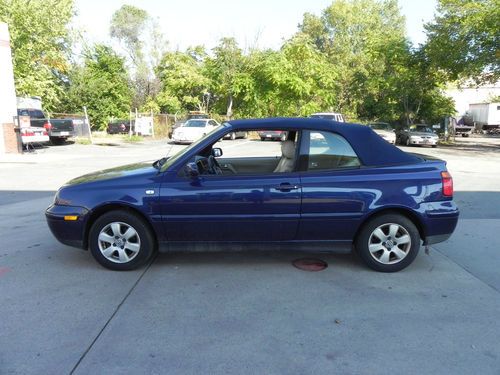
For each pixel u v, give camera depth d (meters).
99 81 38.12
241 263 5.04
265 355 3.14
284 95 31.94
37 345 3.24
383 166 4.68
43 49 24.77
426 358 3.11
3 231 6.37
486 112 44.66
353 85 39.66
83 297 4.09
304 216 4.58
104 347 3.22
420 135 26.81
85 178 5.03
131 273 4.71
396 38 31.17
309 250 4.77
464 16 24.00
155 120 31.80
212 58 37.91
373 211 4.61
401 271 4.80
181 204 4.55
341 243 4.73
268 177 4.60
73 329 3.48
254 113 32.75
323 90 33.78
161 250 4.76
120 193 4.60
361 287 4.36
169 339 3.34
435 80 29.62
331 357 3.12
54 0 24.80
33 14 23.09
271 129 4.78
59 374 2.90
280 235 4.67
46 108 27.88
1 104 17.77
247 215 4.57
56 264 4.98
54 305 3.91
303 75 32.97
